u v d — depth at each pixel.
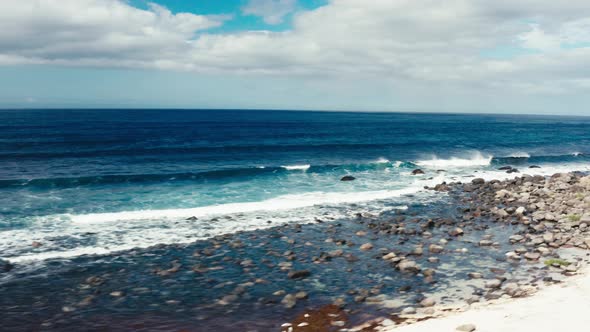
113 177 29.70
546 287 11.62
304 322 10.09
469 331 8.46
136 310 10.98
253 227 19.27
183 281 12.97
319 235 18.08
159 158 41.06
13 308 11.02
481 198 25.98
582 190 26.84
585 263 13.84
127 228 18.77
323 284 12.67
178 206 23.39
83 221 19.69
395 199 25.73
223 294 11.99
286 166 36.84
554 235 17.25
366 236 17.95
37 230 18.12
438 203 24.75
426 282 12.66
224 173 33.06
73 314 10.74
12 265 14.07
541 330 8.30
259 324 10.10
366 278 13.12
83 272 13.61
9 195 24.50
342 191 28.06
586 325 8.45
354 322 9.98
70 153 42.12
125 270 13.83
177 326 10.08
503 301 10.67
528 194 25.86
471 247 16.30
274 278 13.20
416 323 9.49
